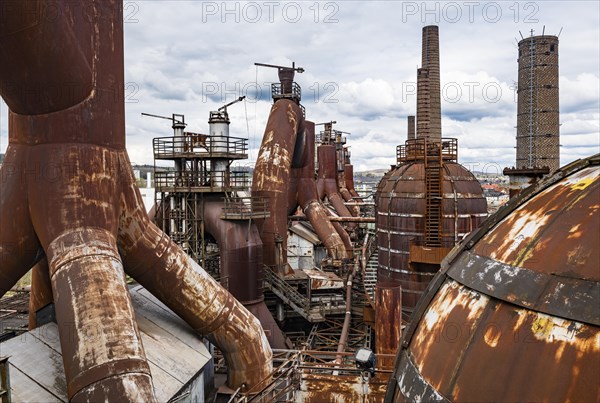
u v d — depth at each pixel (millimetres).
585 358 5441
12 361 15438
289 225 57062
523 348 6070
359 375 17766
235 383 21812
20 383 14727
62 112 16656
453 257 8672
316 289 38062
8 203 16859
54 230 16406
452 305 7738
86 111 17125
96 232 16844
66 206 16484
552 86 31297
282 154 39656
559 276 6242
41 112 16547
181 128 32844
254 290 31797
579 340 5602
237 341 21453
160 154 31484
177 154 31125
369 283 39094
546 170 20328
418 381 7504
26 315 30281
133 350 14578
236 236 31234
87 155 17109
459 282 7883
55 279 15602
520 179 21047
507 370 6078
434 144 34531
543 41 31156
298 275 39469
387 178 37594
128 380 13859
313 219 50281
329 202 70812
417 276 31875
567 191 7562
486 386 6188
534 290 6387
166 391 16859
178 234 31547
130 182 19250
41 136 16719
